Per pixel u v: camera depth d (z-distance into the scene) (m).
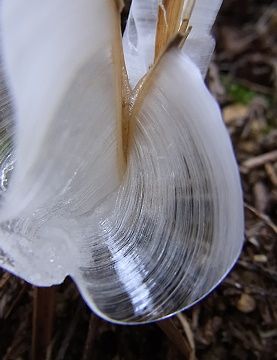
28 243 0.05
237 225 0.05
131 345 0.08
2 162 0.06
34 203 0.05
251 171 0.11
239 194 0.05
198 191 0.05
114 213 0.06
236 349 0.09
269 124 0.13
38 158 0.05
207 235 0.05
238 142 0.12
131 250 0.06
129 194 0.06
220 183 0.05
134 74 0.06
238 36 0.15
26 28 0.05
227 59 0.14
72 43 0.05
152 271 0.06
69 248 0.06
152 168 0.06
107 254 0.06
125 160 0.06
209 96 0.05
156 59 0.06
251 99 0.13
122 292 0.06
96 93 0.05
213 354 0.09
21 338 0.08
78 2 0.05
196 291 0.06
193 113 0.05
